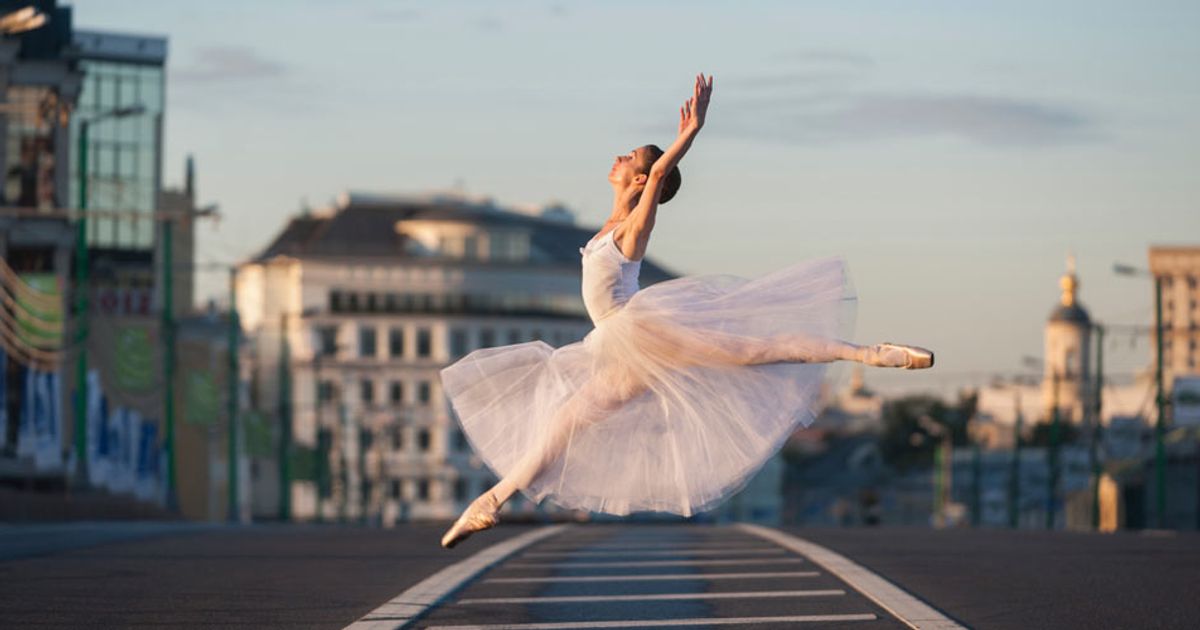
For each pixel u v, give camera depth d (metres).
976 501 103.19
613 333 9.02
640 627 11.16
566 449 9.06
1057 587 13.34
